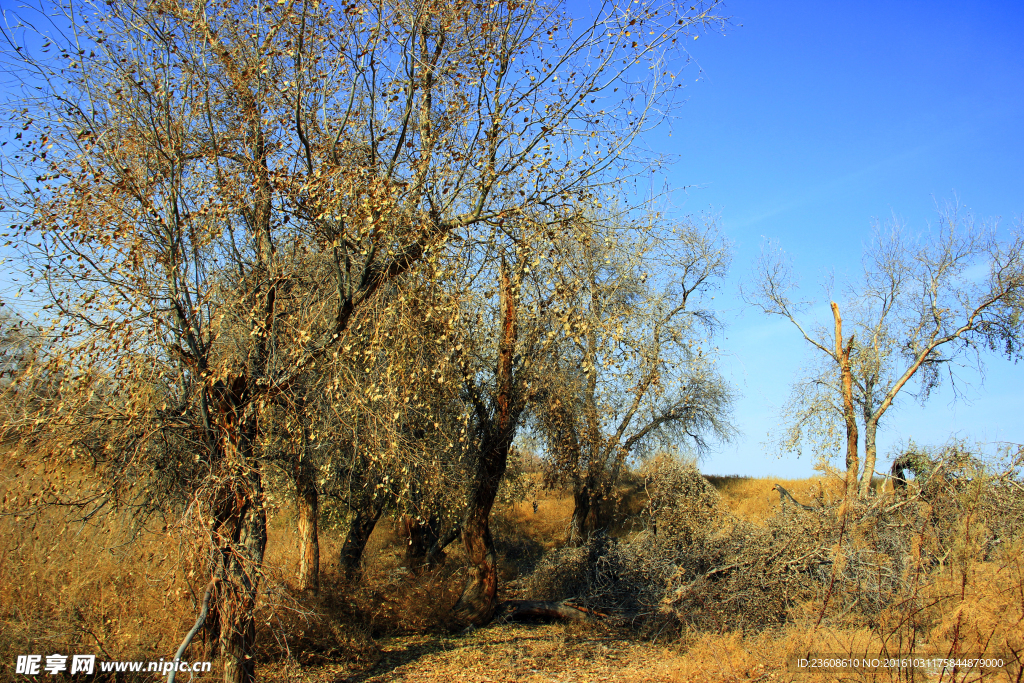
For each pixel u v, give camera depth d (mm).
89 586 8211
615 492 18594
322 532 16984
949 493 8852
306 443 8367
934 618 7723
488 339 10797
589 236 7938
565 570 14273
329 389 7312
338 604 11203
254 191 7289
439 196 7926
